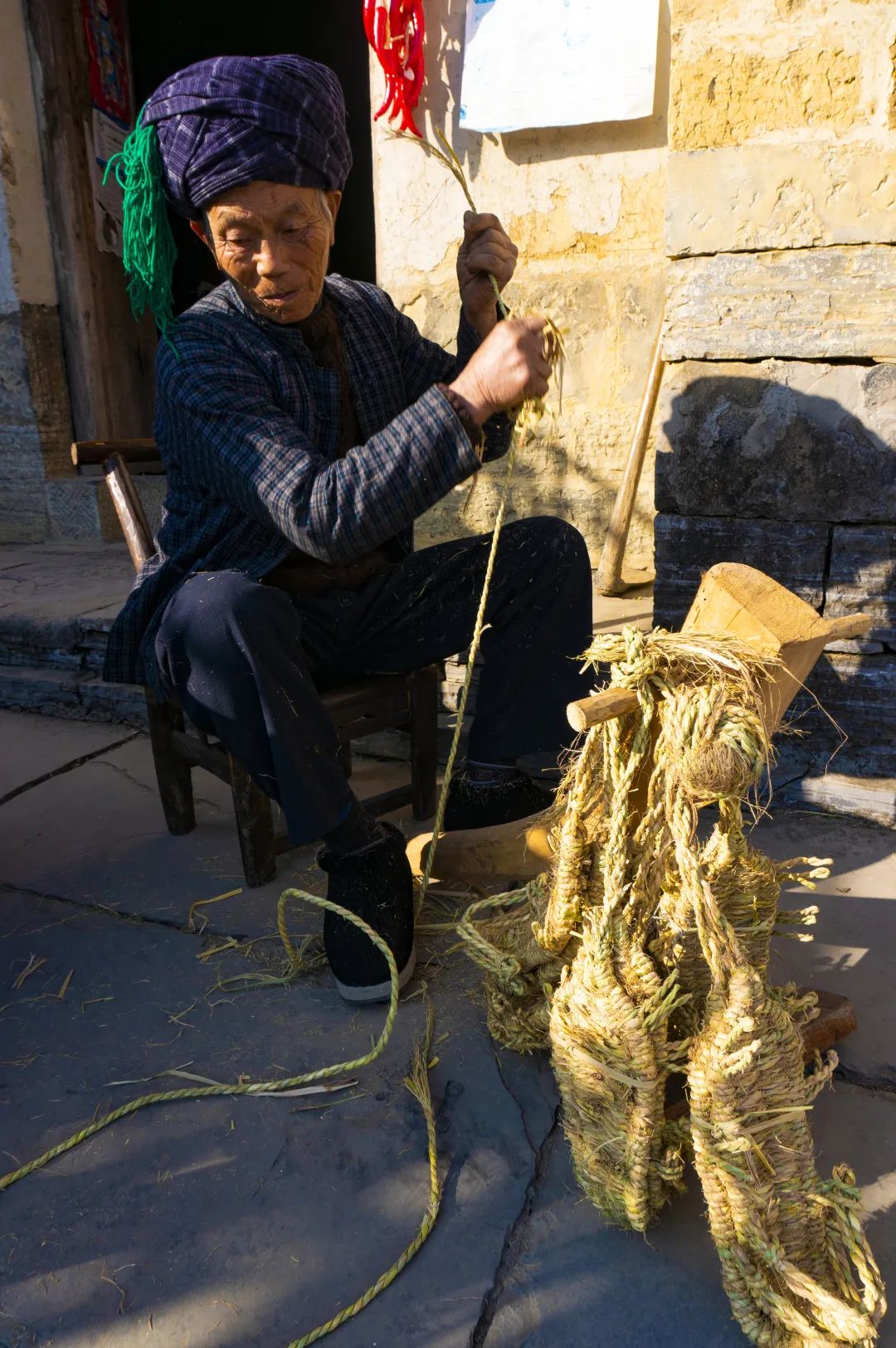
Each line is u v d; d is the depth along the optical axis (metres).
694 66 2.12
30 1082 1.66
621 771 1.29
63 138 4.86
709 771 1.18
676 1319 1.22
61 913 2.17
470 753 2.16
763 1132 1.21
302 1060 1.69
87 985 1.91
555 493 3.73
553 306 3.54
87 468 5.23
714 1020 1.21
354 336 2.09
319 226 1.76
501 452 2.12
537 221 3.46
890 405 2.17
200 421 1.74
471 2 3.20
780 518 2.33
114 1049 1.73
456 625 2.12
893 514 2.22
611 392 3.57
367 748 2.95
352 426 2.08
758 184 2.14
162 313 1.85
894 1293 1.24
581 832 1.37
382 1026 1.77
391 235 3.61
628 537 3.74
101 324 5.21
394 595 2.12
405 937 1.82
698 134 2.16
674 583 2.47
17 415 5.00
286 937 1.94
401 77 3.31
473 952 1.64
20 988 1.91
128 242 1.77
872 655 2.34
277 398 1.92
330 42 7.30
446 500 3.86
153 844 2.47
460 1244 1.33
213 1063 1.69
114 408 5.35
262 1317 1.25
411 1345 1.21
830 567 2.32
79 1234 1.37
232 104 1.60
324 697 2.17
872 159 2.05
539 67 3.19
